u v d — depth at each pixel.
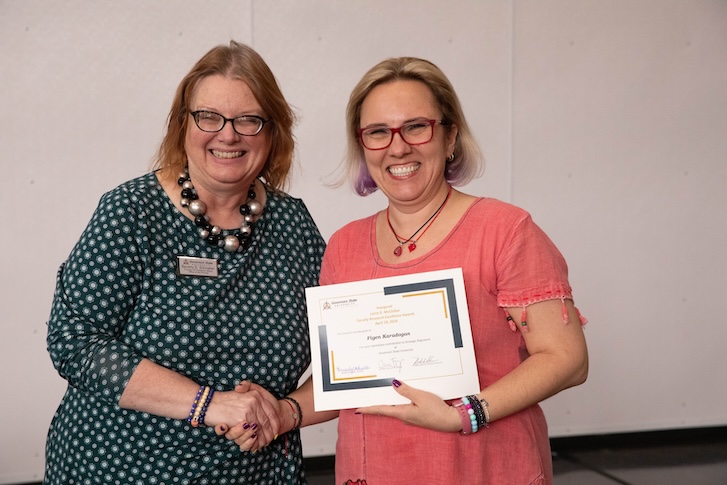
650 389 4.50
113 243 1.72
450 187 1.81
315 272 2.07
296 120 2.16
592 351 4.43
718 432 4.59
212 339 1.79
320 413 1.97
